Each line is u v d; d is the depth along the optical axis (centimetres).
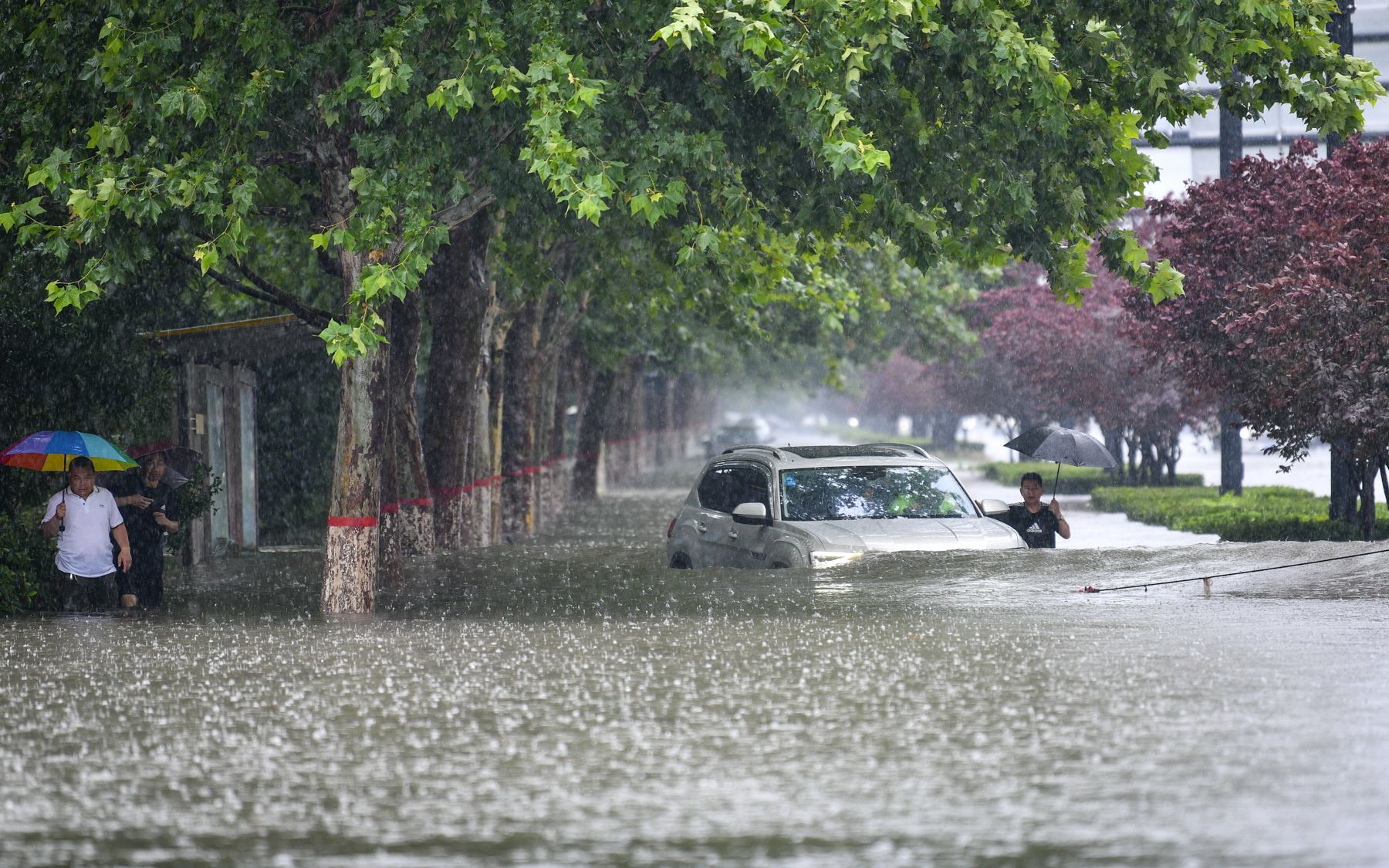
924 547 5188
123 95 4891
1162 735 2778
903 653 3819
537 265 8575
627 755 2688
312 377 9994
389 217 4841
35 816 2323
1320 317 6494
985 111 5369
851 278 12494
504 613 4991
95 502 5316
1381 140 7194
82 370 6444
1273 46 5253
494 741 2816
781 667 3634
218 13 4916
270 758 2708
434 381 8438
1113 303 13688
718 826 2217
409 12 4838
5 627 4731
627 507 14112
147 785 2519
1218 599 4894
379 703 3228
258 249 8956
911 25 4969
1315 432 6869
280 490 9944
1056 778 2464
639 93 5234
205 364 7962
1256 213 7388
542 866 2039
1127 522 10894
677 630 4356
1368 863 1988
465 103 4588
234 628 4672
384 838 2183
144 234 5319
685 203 5331
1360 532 7350
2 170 5709
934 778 2477
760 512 5409
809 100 4619
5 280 6231
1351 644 3875
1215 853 2042
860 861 2039
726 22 4550
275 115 5562
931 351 14488
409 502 7719
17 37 5456
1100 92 5550
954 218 5816
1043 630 4222
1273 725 2845
